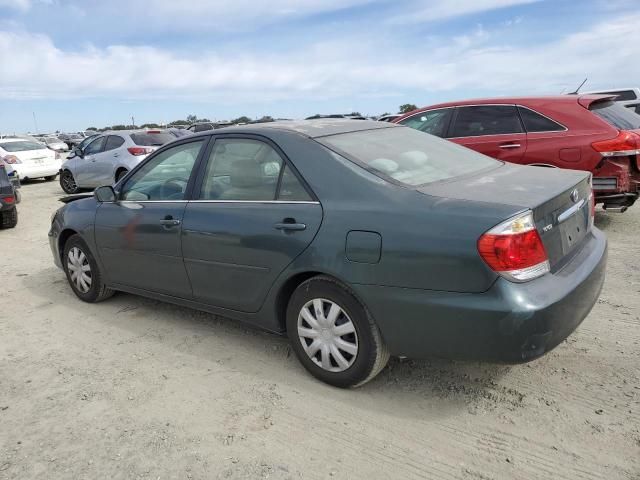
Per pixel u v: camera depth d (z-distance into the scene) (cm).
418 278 274
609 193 612
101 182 1305
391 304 284
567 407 295
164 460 267
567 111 639
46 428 300
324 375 326
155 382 346
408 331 283
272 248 329
